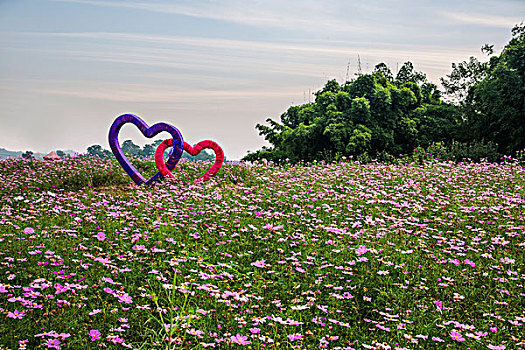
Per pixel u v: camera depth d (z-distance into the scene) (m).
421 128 28.94
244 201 9.20
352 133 25.97
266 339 4.05
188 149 11.48
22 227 6.66
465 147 20.50
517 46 24.16
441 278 5.62
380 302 5.02
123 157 10.92
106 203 8.50
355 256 6.07
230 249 6.45
